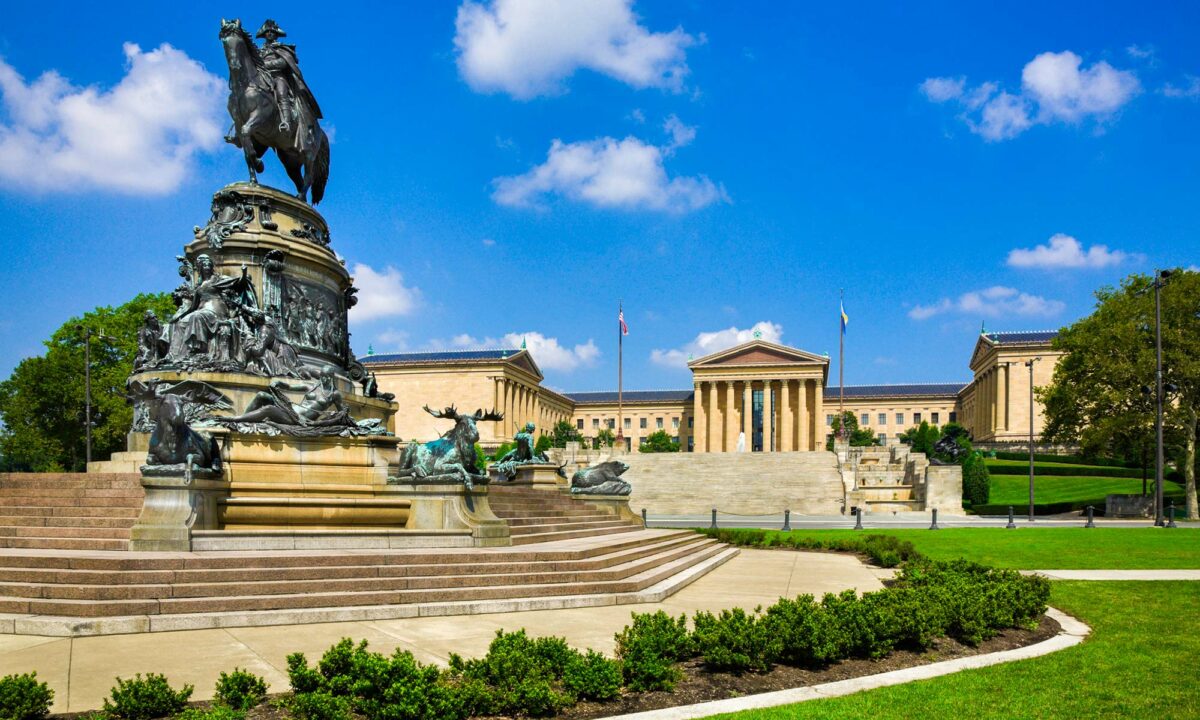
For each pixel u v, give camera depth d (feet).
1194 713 34.73
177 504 64.80
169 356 95.50
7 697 30.66
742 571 90.27
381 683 32.94
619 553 75.56
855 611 46.52
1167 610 63.41
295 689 33.60
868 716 33.65
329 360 111.65
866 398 596.70
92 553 58.70
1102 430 210.59
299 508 73.77
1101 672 42.22
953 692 37.81
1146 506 208.33
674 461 276.82
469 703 33.42
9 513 71.41
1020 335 480.23
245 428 77.25
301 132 115.14
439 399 504.43
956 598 53.16
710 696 37.45
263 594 52.47
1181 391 203.00
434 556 61.36
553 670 37.52
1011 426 446.19
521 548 72.79
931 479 220.02
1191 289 205.87
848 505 224.74
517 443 128.26
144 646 43.93
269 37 115.75
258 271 105.29
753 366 496.23
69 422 214.48
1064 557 101.35
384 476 82.12
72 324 218.18
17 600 48.55
